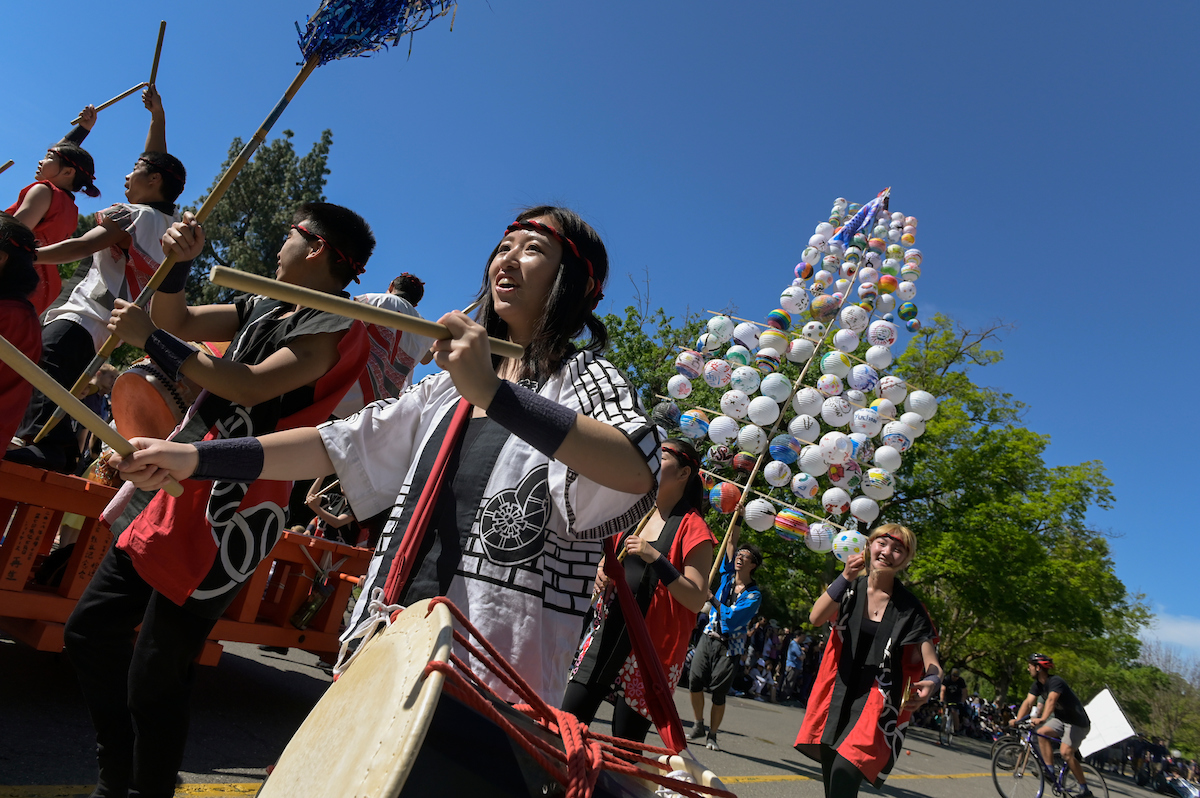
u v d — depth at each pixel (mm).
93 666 2160
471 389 1297
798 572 23328
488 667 1324
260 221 37469
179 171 3900
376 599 1478
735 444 9625
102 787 2178
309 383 2291
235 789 3094
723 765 6434
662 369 18703
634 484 1406
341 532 6625
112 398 2334
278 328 2332
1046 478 25484
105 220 3621
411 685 1040
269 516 2246
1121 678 59438
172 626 2082
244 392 2113
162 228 3820
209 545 2100
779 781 6266
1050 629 31344
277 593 4312
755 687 16641
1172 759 27641
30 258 2848
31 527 3121
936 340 25688
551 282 1691
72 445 3715
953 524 24250
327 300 1209
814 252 10211
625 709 3379
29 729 3197
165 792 2143
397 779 922
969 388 25219
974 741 24078
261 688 4848
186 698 2143
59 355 3617
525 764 1159
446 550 1485
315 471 1687
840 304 9445
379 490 1726
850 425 9133
